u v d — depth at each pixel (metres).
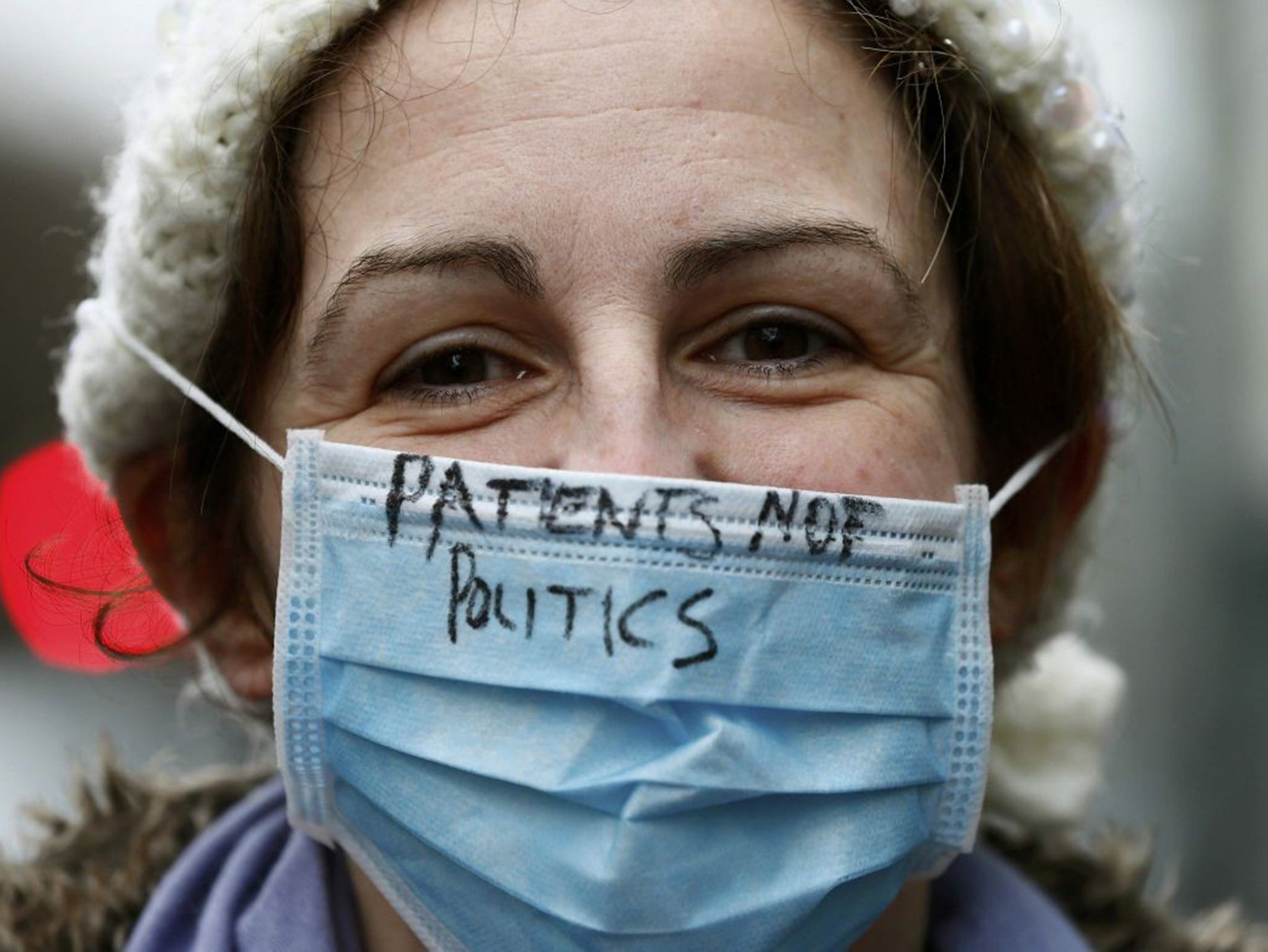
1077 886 2.39
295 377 1.80
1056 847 2.43
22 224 9.00
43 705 7.49
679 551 1.61
